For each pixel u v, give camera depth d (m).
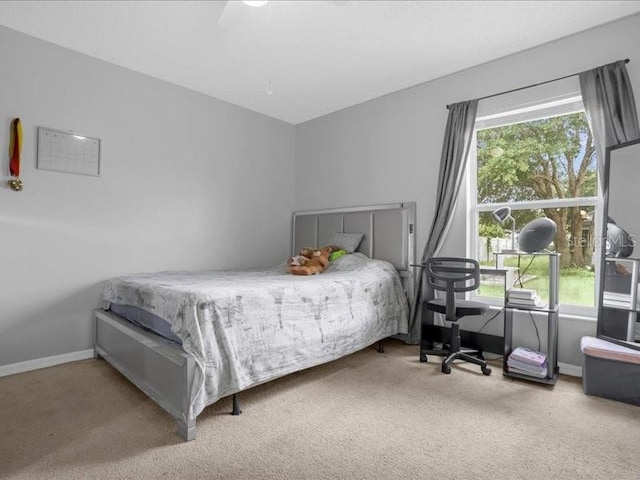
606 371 2.20
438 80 3.38
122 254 3.15
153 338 2.07
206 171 3.76
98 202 3.01
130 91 3.20
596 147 2.53
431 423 1.90
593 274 2.71
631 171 2.37
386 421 1.92
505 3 2.31
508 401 2.16
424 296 3.25
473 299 3.24
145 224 3.30
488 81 3.08
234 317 1.99
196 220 3.67
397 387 2.38
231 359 1.89
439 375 2.60
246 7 2.20
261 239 4.28
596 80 2.54
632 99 2.40
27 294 2.67
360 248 3.77
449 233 3.30
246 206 4.12
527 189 3.06
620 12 2.41
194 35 2.68
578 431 1.81
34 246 2.70
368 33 2.64
